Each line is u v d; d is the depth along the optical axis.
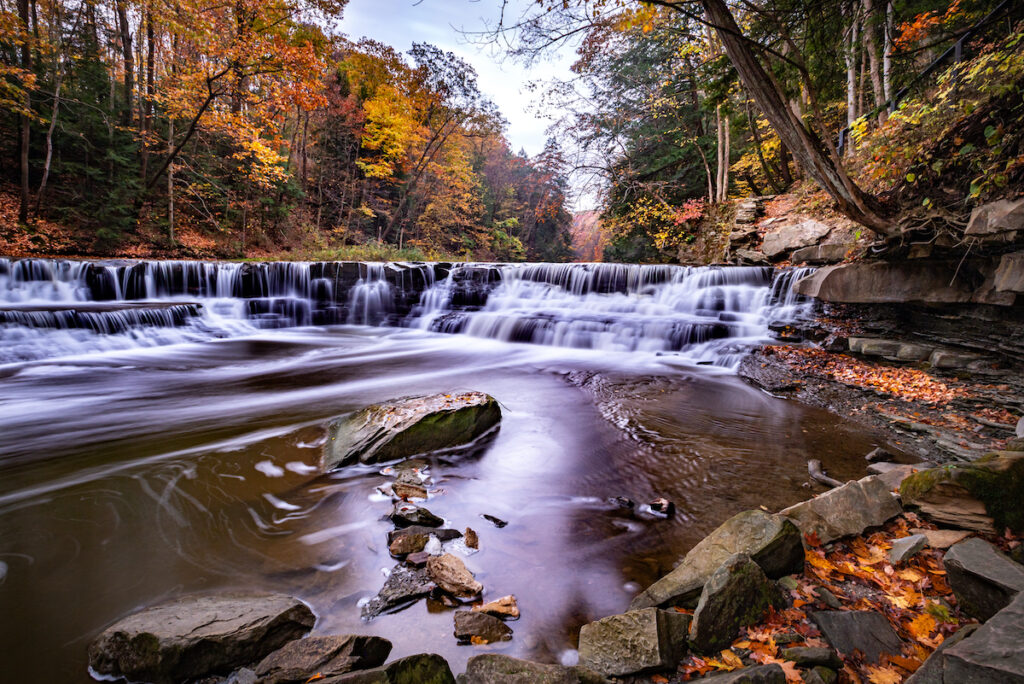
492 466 4.47
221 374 8.33
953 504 2.94
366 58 24.27
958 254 7.12
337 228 26.86
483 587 2.71
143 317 10.48
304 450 4.71
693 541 3.23
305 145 27.09
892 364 7.54
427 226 33.12
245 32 15.56
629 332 10.59
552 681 1.82
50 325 9.00
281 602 2.42
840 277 8.82
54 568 2.81
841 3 6.88
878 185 8.60
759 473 4.33
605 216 23.86
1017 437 4.31
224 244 19.42
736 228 15.99
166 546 3.06
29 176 15.59
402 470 4.24
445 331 13.22
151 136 17.31
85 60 15.98
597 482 4.14
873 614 2.23
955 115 6.73
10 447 4.68
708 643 2.08
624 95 21.00
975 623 2.20
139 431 5.23
